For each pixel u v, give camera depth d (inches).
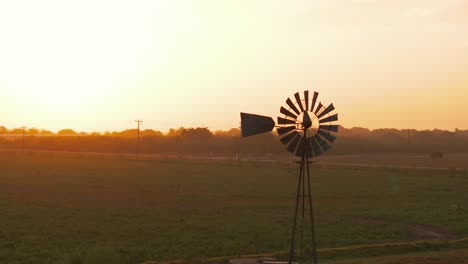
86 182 2815.0
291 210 1916.8
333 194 2461.9
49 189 2466.8
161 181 2940.5
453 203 2144.4
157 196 2287.2
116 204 1990.7
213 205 2031.3
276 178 3253.0
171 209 1875.0
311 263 977.5
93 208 1844.2
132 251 1125.1
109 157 5374.0
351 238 1336.1
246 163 4613.7
